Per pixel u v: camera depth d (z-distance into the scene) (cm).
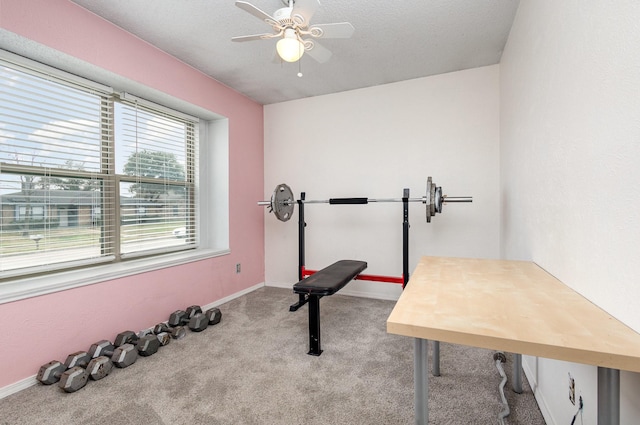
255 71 319
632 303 82
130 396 176
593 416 102
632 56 82
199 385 187
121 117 271
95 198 253
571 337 76
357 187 371
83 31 213
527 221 194
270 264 421
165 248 316
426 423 89
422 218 341
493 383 187
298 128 402
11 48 194
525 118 197
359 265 294
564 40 129
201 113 336
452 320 88
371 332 263
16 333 183
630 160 83
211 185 366
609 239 94
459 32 250
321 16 228
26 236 211
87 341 219
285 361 215
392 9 221
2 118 198
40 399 174
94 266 254
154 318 270
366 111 365
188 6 215
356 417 157
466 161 322
